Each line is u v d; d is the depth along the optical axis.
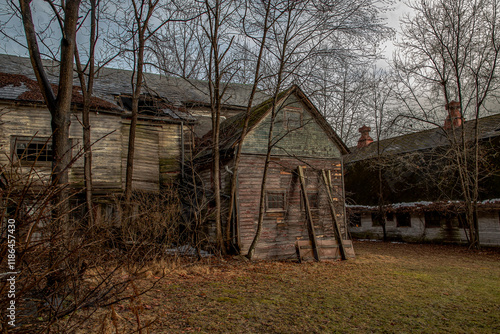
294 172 14.47
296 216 14.95
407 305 7.21
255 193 14.09
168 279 8.94
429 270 11.45
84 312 5.55
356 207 25.53
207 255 12.75
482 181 19.03
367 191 26.00
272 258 13.88
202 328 5.70
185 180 16.25
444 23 17.78
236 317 6.31
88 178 10.35
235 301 7.34
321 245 13.48
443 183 20.61
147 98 15.98
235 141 13.57
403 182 23.39
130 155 11.64
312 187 15.66
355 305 7.20
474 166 18.42
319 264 12.44
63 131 6.71
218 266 11.27
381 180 24.44
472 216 17.39
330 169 16.39
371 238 24.77
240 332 5.60
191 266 10.60
